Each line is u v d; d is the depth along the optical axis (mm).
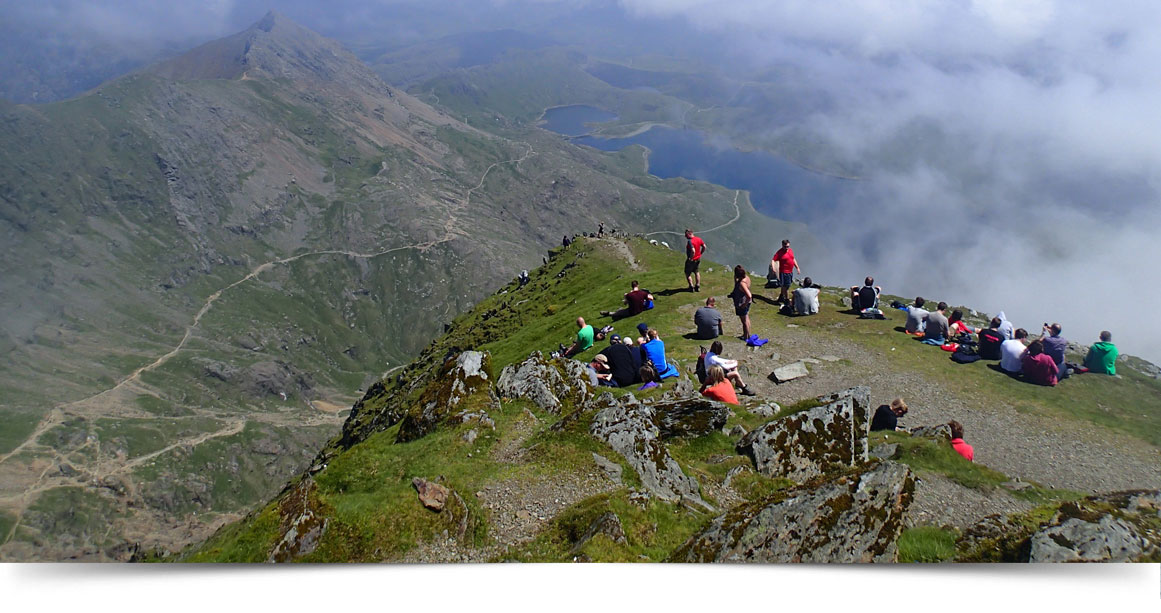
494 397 22828
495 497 16406
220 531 20344
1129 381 30172
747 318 33906
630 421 18531
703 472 18000
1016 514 15852
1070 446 23484
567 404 23094
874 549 14523
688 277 47219
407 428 21844
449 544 15078
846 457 18500
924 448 19609
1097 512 14914
